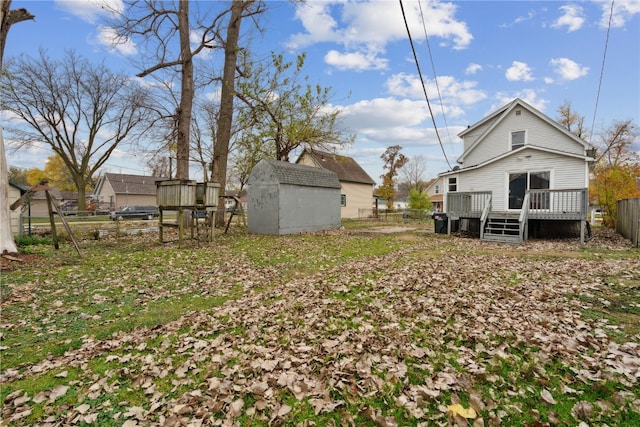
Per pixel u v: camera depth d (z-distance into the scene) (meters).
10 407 2.37
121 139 29.06
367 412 2.23
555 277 5.74
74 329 3.80
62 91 26.25
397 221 26.73
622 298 4.45
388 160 45.66
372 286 5.34
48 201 8.91
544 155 13.43
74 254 8.48
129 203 45.47
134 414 2.28
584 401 2.27
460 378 2.57
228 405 2.37
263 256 8.54
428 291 4.97
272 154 19.80
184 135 14.91
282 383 2.59
